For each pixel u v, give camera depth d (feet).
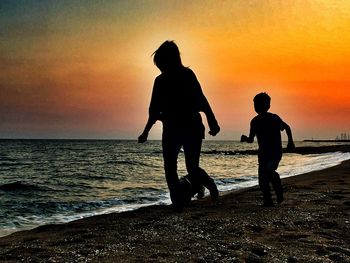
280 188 19.44
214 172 68.03
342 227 14.73
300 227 14.74
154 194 37.99
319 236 13.48
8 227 22.25
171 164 16.40
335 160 84.12
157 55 16.03
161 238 13.14
